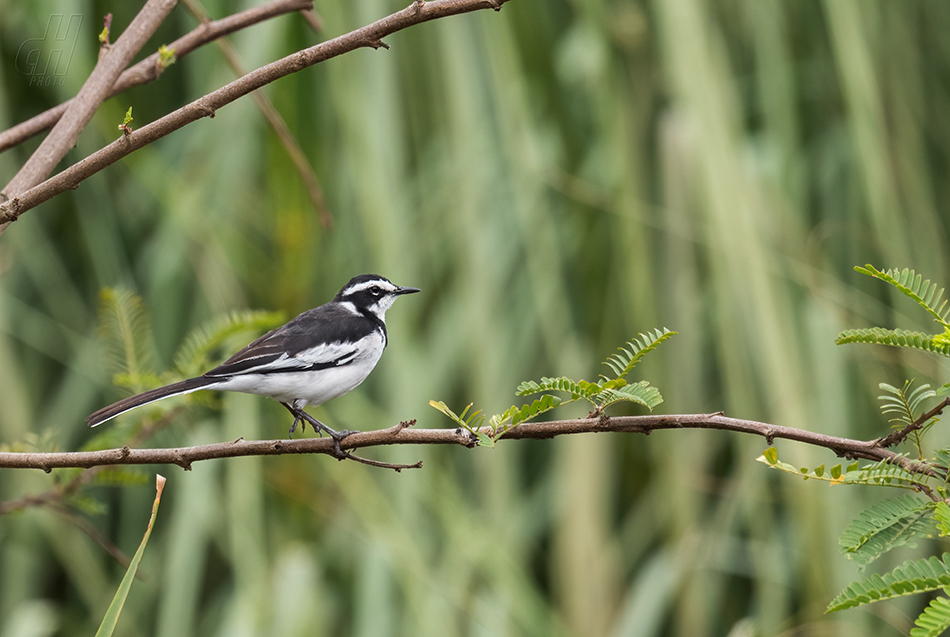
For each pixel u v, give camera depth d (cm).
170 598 1018
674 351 1084
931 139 1263
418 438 544
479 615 1001
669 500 1103
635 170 1111
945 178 1259
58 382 1241
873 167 1080
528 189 1083
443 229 1118
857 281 1120
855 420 1060
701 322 1124
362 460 566
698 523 1088
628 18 1162
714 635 1092
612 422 510
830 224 1162
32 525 1146
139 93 1194
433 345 1105
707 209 1030
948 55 1273
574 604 1037
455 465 1128
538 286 1083
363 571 1022
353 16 1055
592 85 1154
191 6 700
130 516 1159
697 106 1042
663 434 1119
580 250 1176
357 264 1106
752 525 1058
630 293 1104
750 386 1025
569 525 1063
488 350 1057
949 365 1039
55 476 735
